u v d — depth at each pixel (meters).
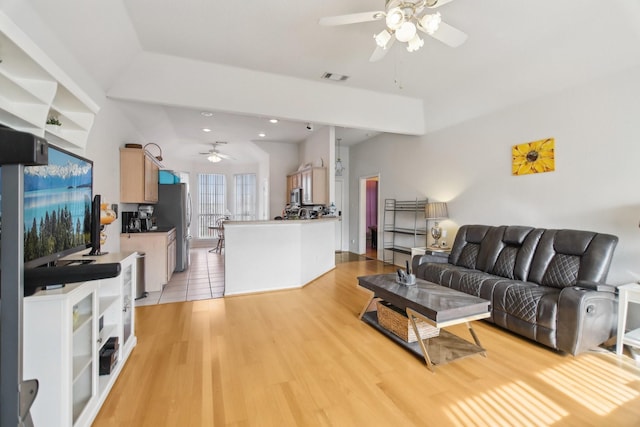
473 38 2.99
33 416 1.35
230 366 2.21
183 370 2.15
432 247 4.72
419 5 2.06
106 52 2.79
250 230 4.06
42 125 1.75
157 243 4.20
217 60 3.48
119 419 1.65
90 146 2.91
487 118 4.14
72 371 1.50
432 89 4.35
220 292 4.14
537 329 2.53
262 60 3.48
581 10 2.54
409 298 2.42
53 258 1.58
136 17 2.68
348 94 4.36
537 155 3.51
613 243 2.64
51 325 1.37
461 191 4.58
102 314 1.93
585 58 2.90
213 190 9.45
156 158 5.38
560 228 3.30
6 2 1.68
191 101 3.58
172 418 1.66
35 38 2.00
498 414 1.72
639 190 2.70
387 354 2.40
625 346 2.57
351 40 3.07
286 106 4.07
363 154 7.36
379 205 6.70
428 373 2.14
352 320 3.12
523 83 3.52
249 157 8.93
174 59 3.39
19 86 1.53
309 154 6.85
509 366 2.25
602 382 2.04
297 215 5.89
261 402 1.81
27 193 1.34
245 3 2.50
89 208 2.12
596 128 2.97
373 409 1.75
